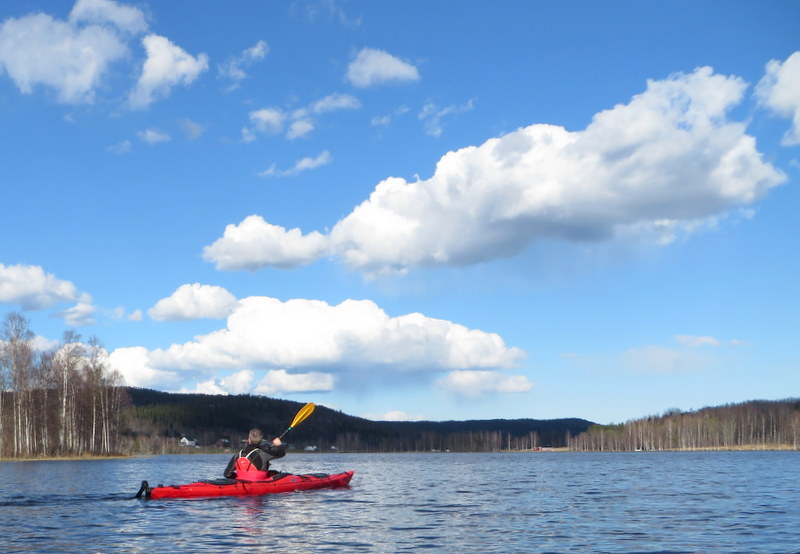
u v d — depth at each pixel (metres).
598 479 33.84
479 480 33.47
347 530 13.50
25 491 23.39
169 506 17.69
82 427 76.94
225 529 13.55
